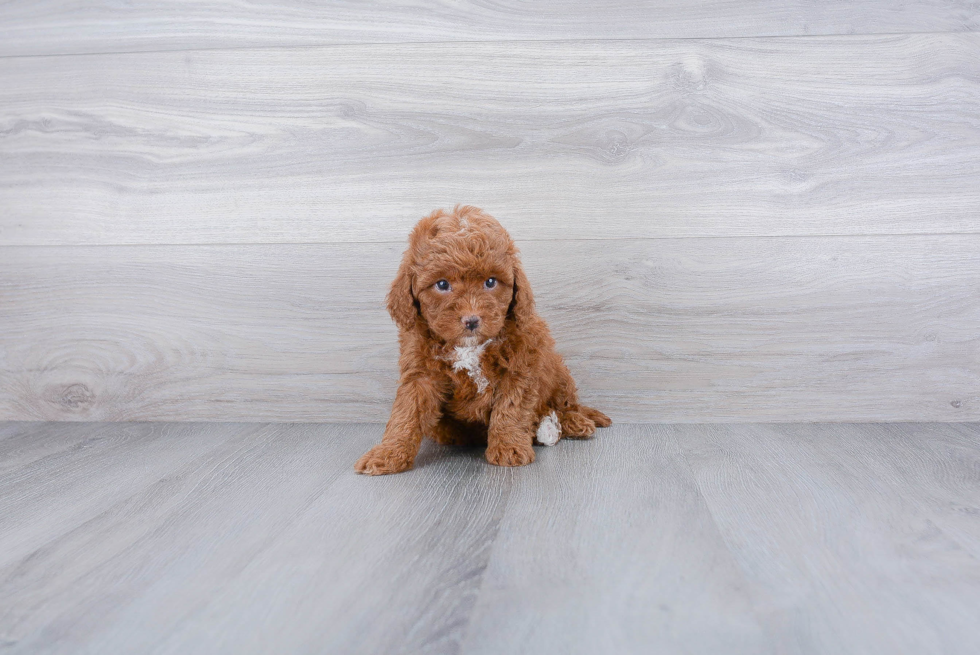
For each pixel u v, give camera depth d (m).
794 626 0.95
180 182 2.11
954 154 1.95
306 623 0.97
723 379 2.05
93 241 2.15
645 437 1.92
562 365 1.93
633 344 2.06
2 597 1.07
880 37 1.95
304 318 2.12
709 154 2.00
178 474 1.66
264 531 1.31
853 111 1.97
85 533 1.31
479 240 1.59
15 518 1.40
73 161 2.14
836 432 1.93
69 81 2.12
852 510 1.36
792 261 2.00
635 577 1.09
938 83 1.94
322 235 2.09
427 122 2.04
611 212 2.03
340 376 2.13
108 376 2.19
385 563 1.16
